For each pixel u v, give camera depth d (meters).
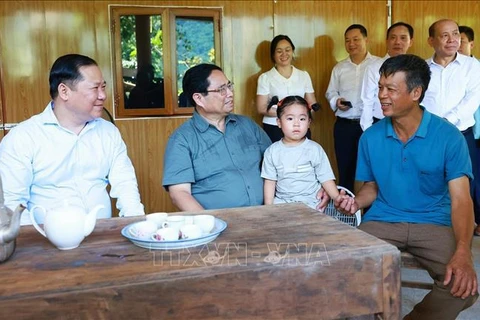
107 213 2.09
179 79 4.19
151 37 4.08
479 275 2.92
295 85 4.19
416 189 2.12
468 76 3.39
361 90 3.72
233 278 1.20
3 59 3.81
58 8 3.88
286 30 4.43
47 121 1.96
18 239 1.47
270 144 2.48
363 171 2.29
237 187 2.24
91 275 1.17
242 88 4.38
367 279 1.29
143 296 1.15
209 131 2.24
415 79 1.99
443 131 2.04
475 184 3.82
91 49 3.98
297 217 1.63
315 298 1.26
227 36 4.29
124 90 4.09
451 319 1.97
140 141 4.15
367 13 4.60
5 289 1.11
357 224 2.39
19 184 1.92
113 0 3.97
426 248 2.05
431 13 4.73
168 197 4.27
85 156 2.02
